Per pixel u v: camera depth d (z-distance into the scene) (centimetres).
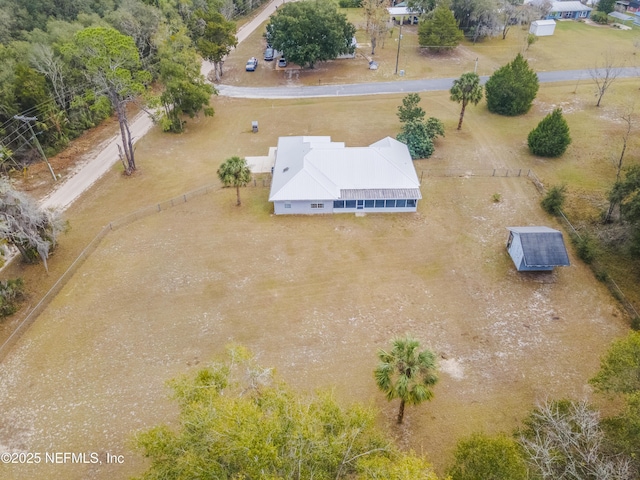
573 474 1997
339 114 6694
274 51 8844
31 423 2809
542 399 2891
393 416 2811
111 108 6631
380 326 3431
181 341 3338
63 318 3538
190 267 4016
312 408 2119
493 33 9150
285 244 4256
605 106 6675
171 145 6022
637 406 2136
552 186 4988
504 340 3309
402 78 7800
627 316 3478
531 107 6756
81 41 4544
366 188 4609
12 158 5416
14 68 5722
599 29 10050
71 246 4278
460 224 4491
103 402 2925
